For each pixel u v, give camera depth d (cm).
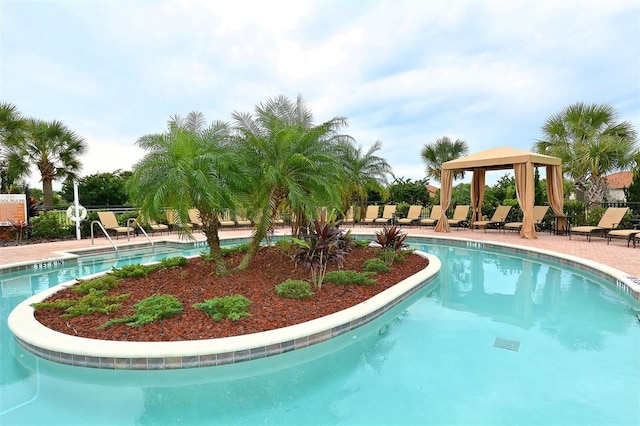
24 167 1591
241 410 300
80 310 449
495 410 289
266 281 599
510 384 328
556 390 315
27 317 443
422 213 1881
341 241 613
